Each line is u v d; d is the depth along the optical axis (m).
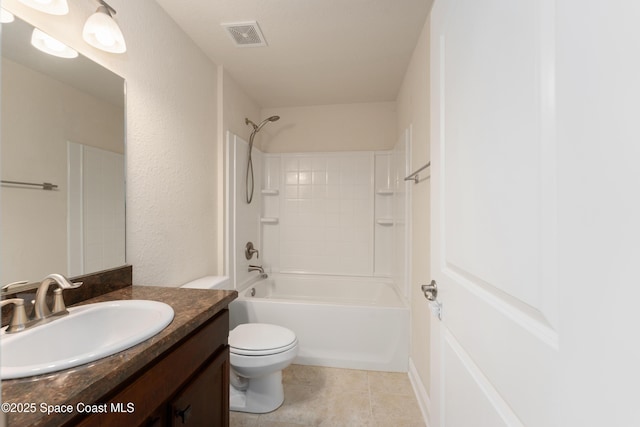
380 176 2.94
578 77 0.35
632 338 0.29
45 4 0.90
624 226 0.30
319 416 1.55
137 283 1.33
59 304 0.86
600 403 0.32
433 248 0.96
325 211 3.01
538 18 0.43
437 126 0.92
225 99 2.18
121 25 1.24
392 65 2.14
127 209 1.27
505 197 0.52
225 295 1.13
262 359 1.48
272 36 1.77
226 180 2.17
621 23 0.30
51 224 0.95
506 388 0.51
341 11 1.54
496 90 0.55
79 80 1.05
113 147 1.19
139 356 0.65
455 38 0.77
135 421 0.67
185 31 1.71
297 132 3.08
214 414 1.04
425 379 1.59
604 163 0.32
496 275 0.55
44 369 0.56
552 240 0.40
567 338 0.36
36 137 0.90
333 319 2.07
